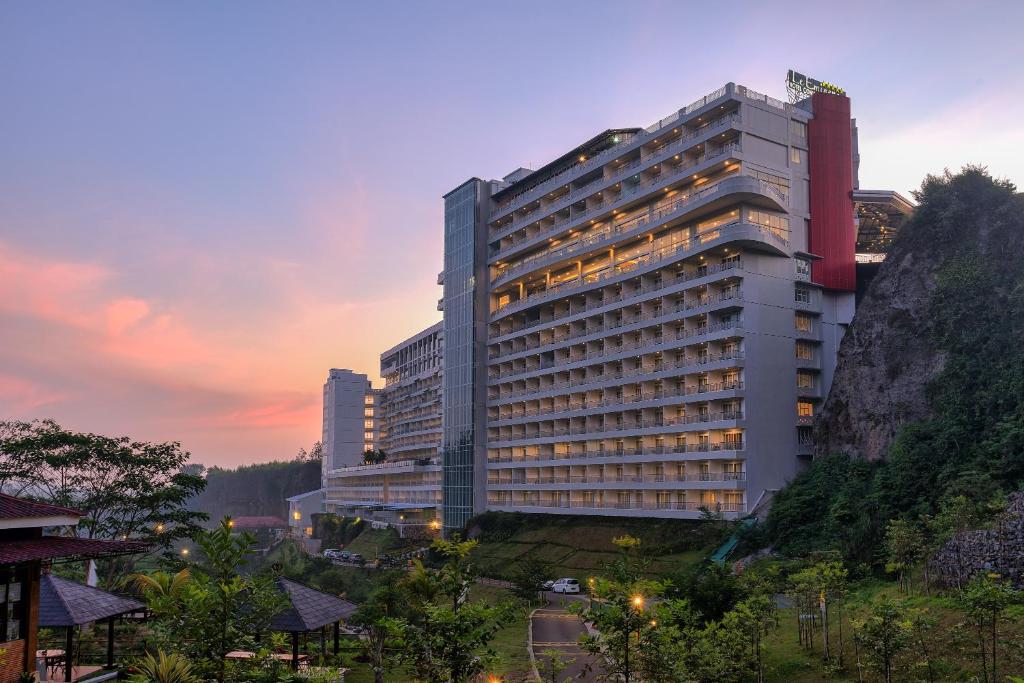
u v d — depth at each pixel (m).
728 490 71.56
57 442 56.00
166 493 57.88
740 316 72.75
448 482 110.56
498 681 20.61
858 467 61.03
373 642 31.19
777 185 76.75
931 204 66.81
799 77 84.44
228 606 17.22
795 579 35.72
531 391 100.06
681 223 79.81
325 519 158.88
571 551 78.06
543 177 103.81
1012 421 48.44
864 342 67.88
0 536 24.88
